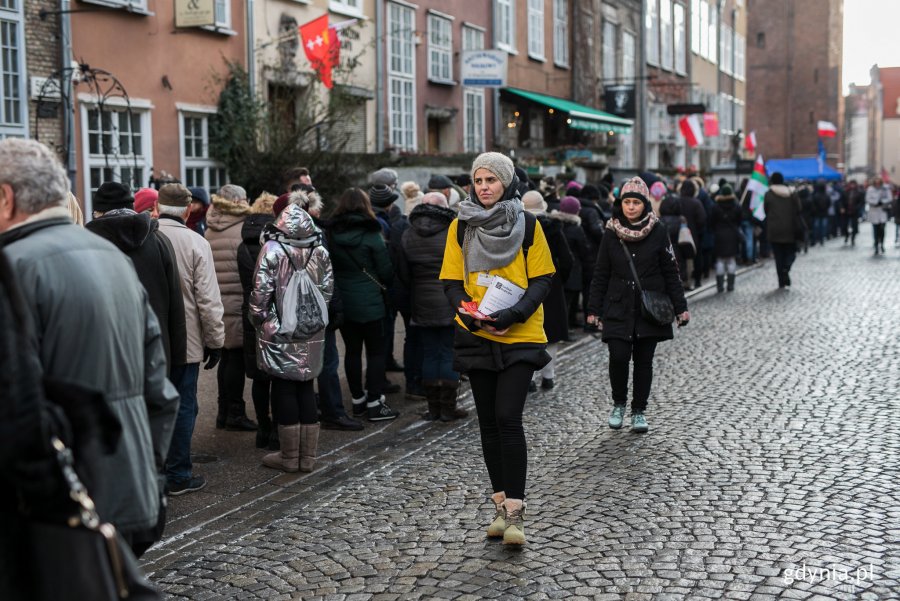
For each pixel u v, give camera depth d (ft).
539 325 17.53
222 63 53.06
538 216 29.63
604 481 20.58
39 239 9.95
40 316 9.70
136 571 8.86
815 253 90.79
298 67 59.31
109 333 10.04
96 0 44.39
